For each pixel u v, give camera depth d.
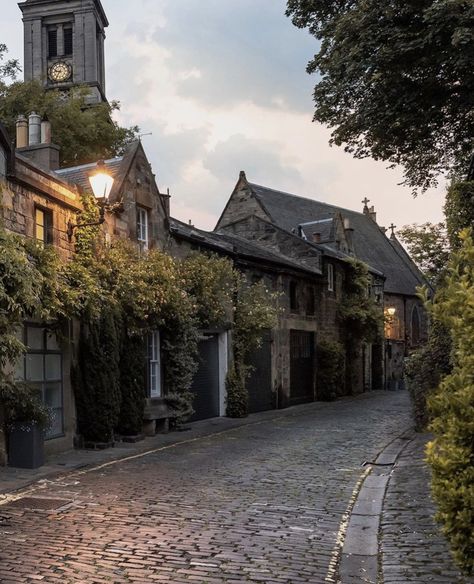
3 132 10.37
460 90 13.05
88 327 13.01
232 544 6.16
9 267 8.91
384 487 8.84
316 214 39.47
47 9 51.19
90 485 8.97
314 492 8.55
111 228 14.11
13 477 9.41
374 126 14.22
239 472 10.00
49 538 6.30
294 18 15.05
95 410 12.61
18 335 10.91
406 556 5.71
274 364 23.19
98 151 27.61
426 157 16.69
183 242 17.80
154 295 13.89
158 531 6.57
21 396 10.14
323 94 14.24
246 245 25.50
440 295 4.01
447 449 3.62
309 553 5.93
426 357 14.91
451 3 10.63
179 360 16.05
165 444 13.36
